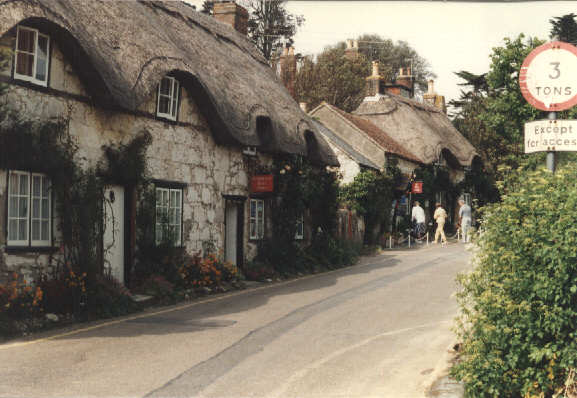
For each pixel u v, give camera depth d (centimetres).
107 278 1150
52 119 1069
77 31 1079
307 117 2053
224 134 1558
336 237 2236
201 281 1359
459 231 3347
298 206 1927
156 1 1620
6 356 736
